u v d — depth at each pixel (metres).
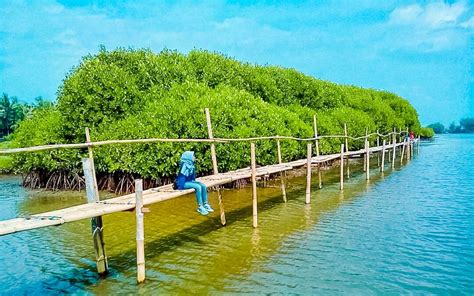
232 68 30.83
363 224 15.55
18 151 8.71
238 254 12.37
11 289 10.27
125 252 12.86
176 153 21.38
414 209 18.09
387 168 34.56
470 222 15.69
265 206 19.19
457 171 31.30
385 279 10.38
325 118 35.28
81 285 10.38
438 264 11.36
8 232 7.70
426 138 80.44
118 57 26.97
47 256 12.67
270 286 10.02
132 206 10.41
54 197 23.73
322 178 28.70
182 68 26.88
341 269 11.05
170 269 11.29
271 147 25.25
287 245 13.12
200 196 13.16
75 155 24.38
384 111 49.38
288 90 36.78
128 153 22.06
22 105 95.44
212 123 22.22
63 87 25.36
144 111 23.41
